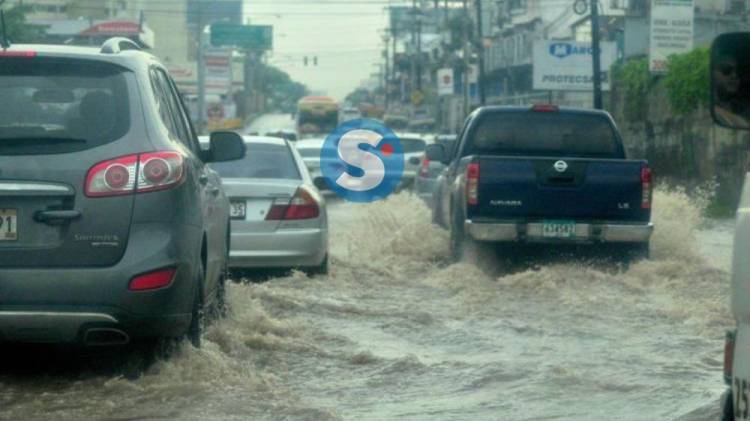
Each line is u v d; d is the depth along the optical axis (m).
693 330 26.00
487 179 35.25
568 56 122.81
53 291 17.69
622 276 34.06
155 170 18.12
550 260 36.62
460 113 183.50
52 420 16.84
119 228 17.91
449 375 20.84
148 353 19.53
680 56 87.56
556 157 37.50
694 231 45.62
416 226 41.12
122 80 18.70
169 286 18.08
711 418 17.47
